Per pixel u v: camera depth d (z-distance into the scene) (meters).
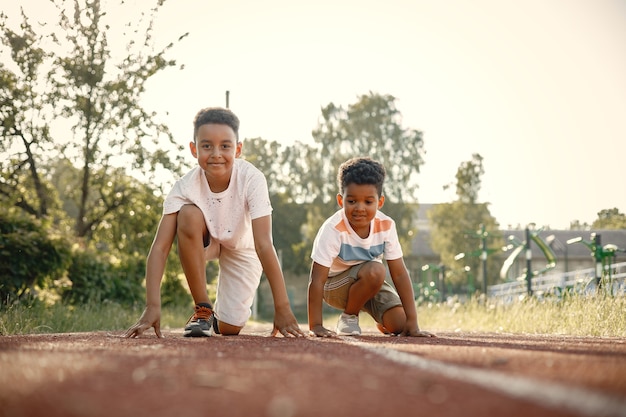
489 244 33.41
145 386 1.65
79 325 7.66
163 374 1.85
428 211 35.72
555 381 1.73
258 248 4.53
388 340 3.81
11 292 8.48
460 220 33.88
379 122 39.47
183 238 4.43
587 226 42.78
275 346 2.97
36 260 9.34
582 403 1.43
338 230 4.94
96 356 2.30
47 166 16.44
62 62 15.07
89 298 10.47
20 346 2.85
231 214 4.71
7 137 14.82
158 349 2.69
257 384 1.69
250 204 4.66
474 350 2.70
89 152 15.34
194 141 4.73
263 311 37.25
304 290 42.09
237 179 4.68
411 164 39.41
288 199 41.62
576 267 37.41
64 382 1.70
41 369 1.93
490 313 10.35
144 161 15.66
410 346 2.99
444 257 34.12
